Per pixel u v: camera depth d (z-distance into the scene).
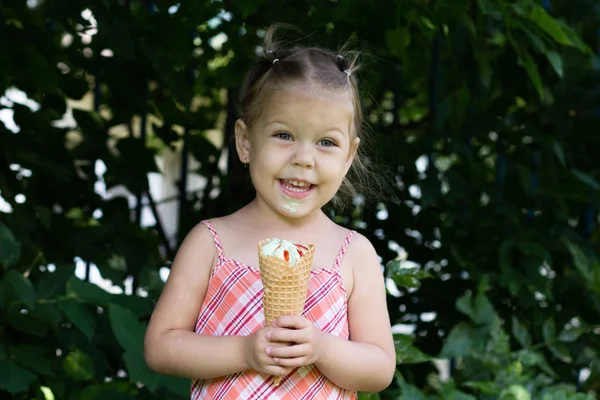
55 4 3.51
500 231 3.83
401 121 4.72
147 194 4.20
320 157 2.12
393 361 2.20
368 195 3.48
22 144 3.65
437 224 3.93
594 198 3.94
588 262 3.83
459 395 3.19
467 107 3.92
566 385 3.78
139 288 3.76
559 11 3.97
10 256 3.00
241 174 3.94
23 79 3.63
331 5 3.66
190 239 2.23
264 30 3.88
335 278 2.17
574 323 4.02
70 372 3.15
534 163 3.99
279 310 1.98
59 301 2.98
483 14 3.53
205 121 4.09
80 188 3.80
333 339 2.07
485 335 3.44
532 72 3.35
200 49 4.20
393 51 3.75
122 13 3.53
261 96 2.17
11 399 3.19
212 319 2.14
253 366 2.00
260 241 2.01
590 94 3.89
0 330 3.06
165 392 3.23
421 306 3.97
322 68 2.17
